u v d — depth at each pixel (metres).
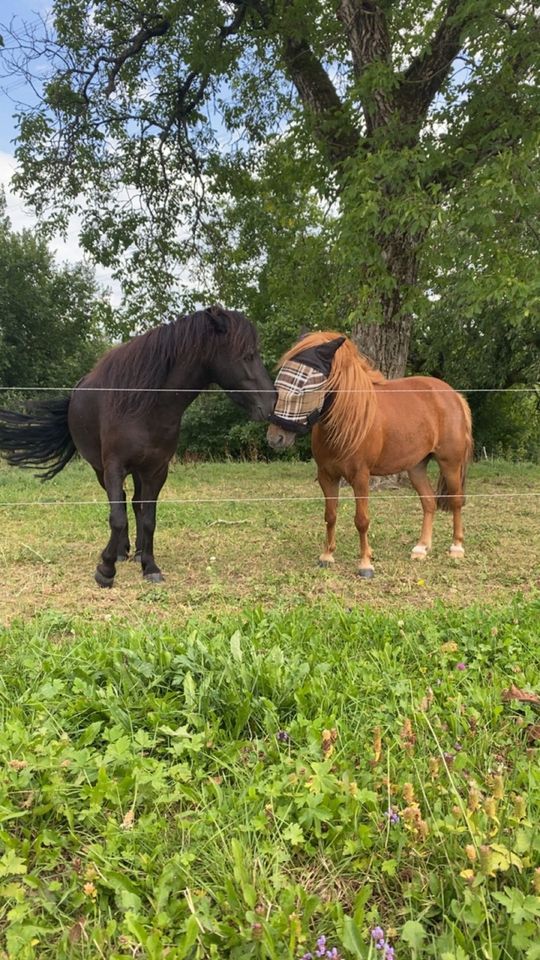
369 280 7.87
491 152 7.57
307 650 3.21
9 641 3.35
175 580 5.03
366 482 5.12
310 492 9.69
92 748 2.30
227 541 6.37
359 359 5.23
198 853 1.81
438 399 5.65
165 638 3.13
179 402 4.58
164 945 1.50
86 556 5.71
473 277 6.76
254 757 2.27
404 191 7.34
